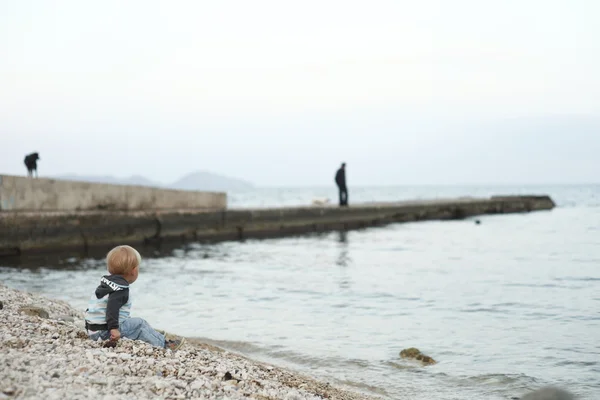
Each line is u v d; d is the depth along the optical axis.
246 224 29.33
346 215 34.59
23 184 20.55
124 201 24.27
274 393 4.95
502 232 31.38
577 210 55.03
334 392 6.16
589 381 6.88
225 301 12.26
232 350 8.29
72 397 3.63
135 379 4.32
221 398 4.25
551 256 20.38
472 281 14.85
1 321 6.04
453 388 6.75
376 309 11.36
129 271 5.64
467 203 45.09
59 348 4.98
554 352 8.16
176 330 9.57
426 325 9.94
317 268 17.84
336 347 8.54
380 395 6.48
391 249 23.56
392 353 8.21
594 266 17.55
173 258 20.80
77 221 22.03
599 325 9.76
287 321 10.30
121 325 5.75
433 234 30.59
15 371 4.04
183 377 4.74
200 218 27.22
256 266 18.44
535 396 5.96
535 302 11.85
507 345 8.58
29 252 20.42
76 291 13.37
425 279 15.30
